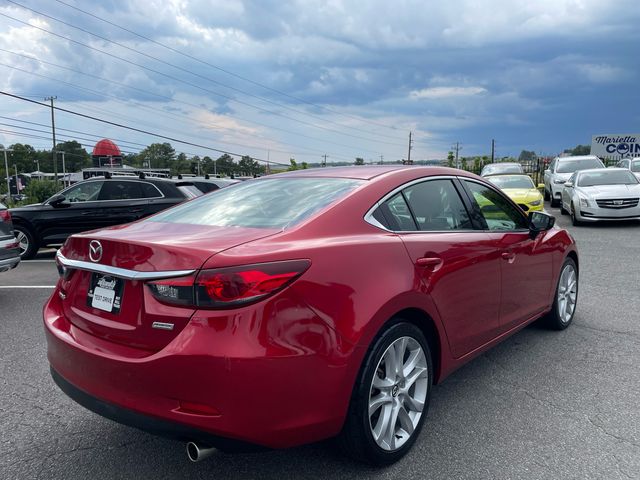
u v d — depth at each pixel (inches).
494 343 152.7
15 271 362.9
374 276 107.8
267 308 91.4
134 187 428.8
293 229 106.7
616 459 113.7
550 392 147.8
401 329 112.5
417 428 119.2
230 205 129.9
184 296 91.5
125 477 111.1
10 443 125.2
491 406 139.9
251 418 90.1
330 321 98.1
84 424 134.9
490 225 155.1
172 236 105.2
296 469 112.4
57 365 112.7
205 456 93.3
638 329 203.5
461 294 132.2
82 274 113.4
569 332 200.5
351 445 106.9
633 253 379.9
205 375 88.7
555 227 199.5
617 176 572.1
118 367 96.4
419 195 134.6
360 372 104.3
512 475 108.3
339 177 133.9
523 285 165.2
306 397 95.0
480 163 1728.6
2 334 209.9
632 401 141.6
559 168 772.0
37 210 412.5
